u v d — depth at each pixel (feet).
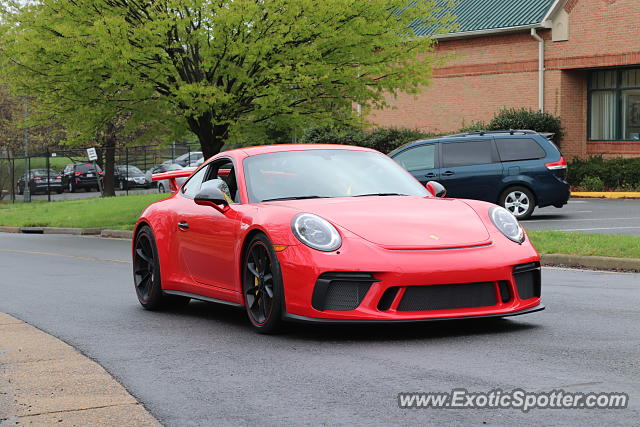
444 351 19.02
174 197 27.61
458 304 20.13
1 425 14.46
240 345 20.89
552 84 98.32
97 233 78.02
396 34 74.69
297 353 19.56
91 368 18.81
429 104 111.55
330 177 24.12
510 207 60.75
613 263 35.88
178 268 26.23
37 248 61.00
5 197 161.79
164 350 20.79
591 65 94.79
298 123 75.87
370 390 15.85
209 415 14.79
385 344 20.04
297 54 68.69
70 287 35.32
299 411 14.71
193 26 69.92
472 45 105.81
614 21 92.63
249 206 22.97
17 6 70.69
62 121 76.74
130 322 25.57
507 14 101.91
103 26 64.34
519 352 18.70
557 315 23.68
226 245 23.29
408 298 19.79
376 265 19.71
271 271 21.06
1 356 20.43
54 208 104.58
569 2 96.07
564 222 58.29
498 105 103.71
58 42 65.82
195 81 74.43
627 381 15.84
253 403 15.42
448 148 61.67
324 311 20.02
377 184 24.25
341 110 80.53
